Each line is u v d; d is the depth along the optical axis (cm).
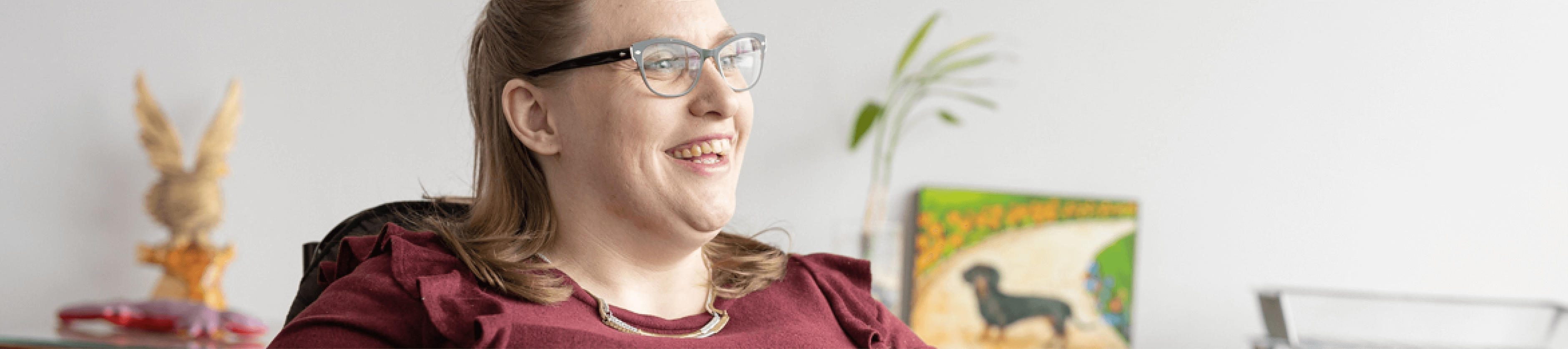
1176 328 304
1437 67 325
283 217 251
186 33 247
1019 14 292
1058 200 290
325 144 253
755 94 273
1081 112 296
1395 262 321
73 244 243
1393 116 322
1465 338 231
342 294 70
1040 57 293
